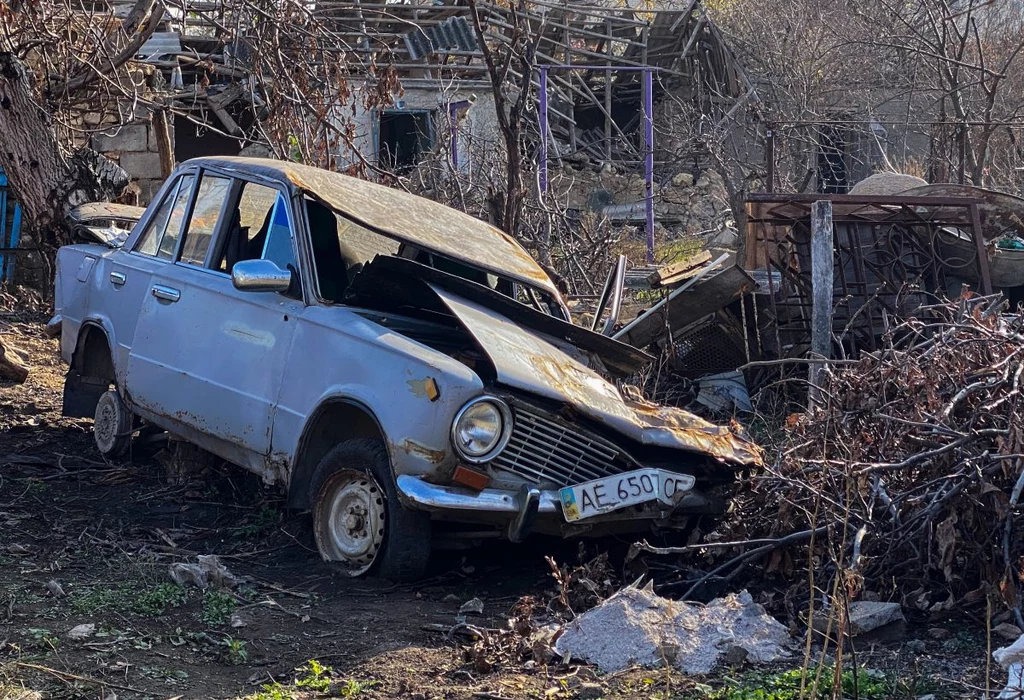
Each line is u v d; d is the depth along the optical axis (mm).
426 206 6195
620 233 14070
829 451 5070
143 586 4602
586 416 4801
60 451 6949
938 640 4238
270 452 5246
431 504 4449
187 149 19828
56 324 7113
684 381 8328
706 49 23875
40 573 4750
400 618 4410
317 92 11766
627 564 4875
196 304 5836
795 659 4027
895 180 10891
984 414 4617
